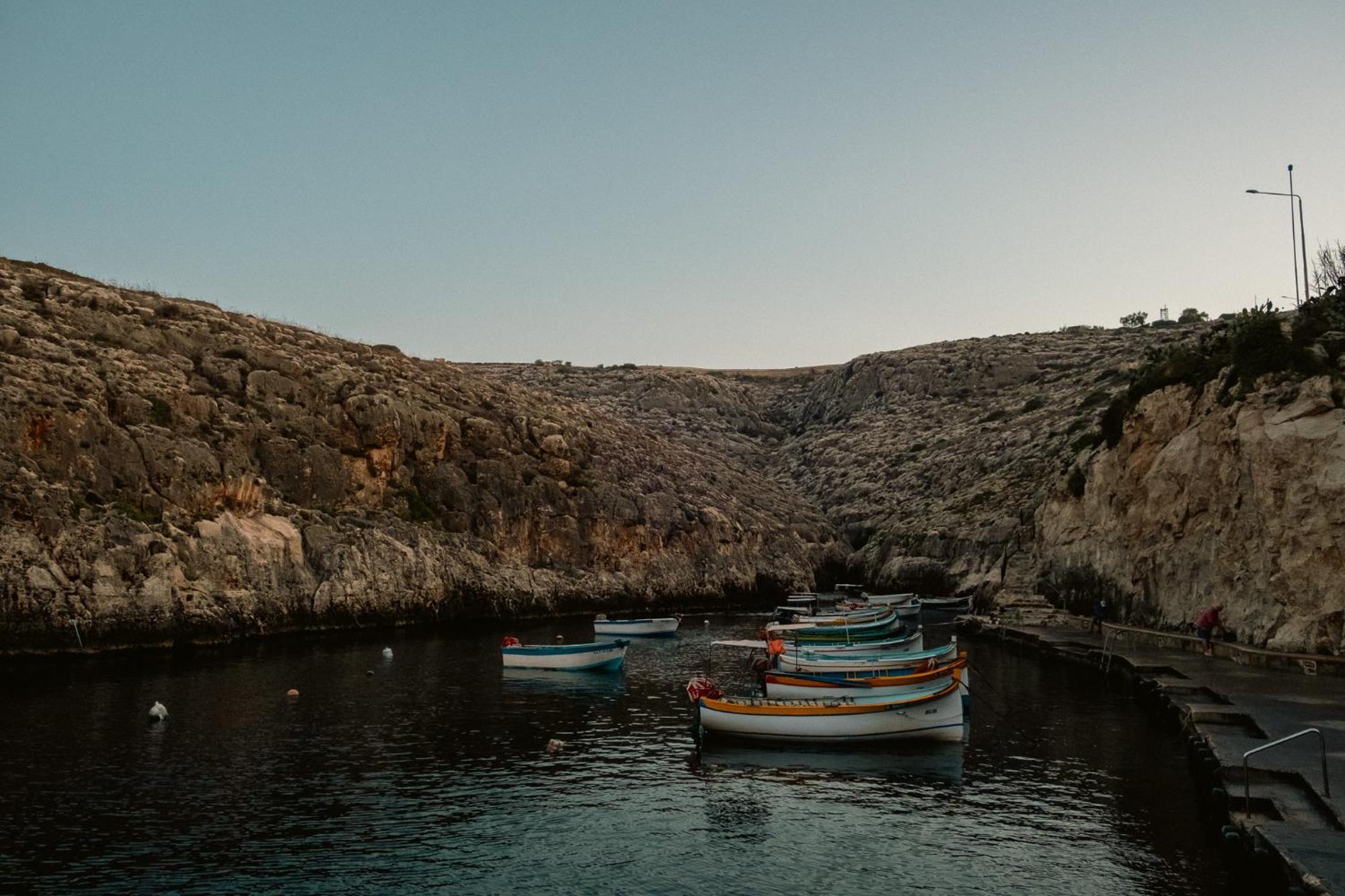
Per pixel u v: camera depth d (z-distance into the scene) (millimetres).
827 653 46156
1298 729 26625
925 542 100188
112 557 49156
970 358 155250
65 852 21875
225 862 21594
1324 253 58219
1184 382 54688
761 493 117562
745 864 21922
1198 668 38938
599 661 50156
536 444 87938
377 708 38469
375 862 21797
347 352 83312
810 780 28812
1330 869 16531
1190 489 49656
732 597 93375
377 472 71812
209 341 69562
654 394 176375
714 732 33750
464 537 74625
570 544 82938
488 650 56594
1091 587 63594
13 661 44844
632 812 25703
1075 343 154750
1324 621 38438
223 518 57188
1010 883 20641
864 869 21609
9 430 48969
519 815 25312
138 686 40781
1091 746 32625
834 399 169250
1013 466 104375
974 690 43469
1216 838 22922
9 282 62438
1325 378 41406
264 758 30297
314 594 60125
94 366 58438
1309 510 39219
